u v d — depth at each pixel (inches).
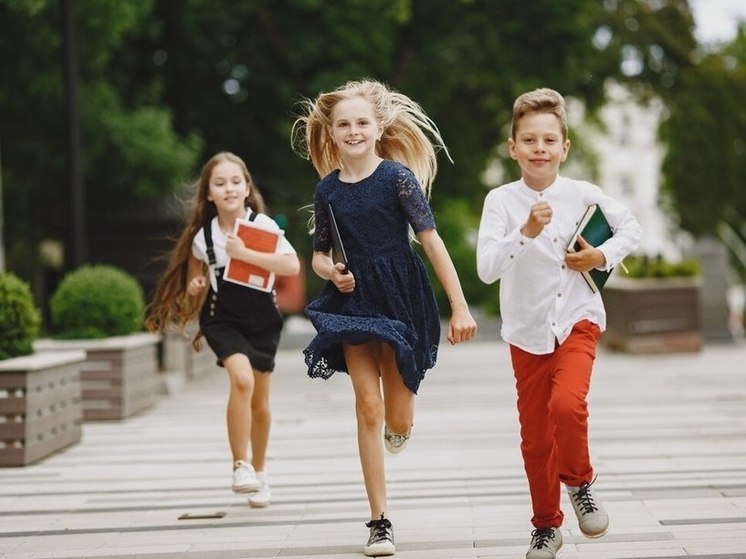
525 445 289.4
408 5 1311.5
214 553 315.0
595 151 2091.5
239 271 374.6
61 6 743.1
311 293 1624.0
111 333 663.1
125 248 1315.2
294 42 1358.3
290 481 432.8
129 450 528.7
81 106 1197.1
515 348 287.9
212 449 526.3
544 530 287.0
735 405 652.1
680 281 1099.9
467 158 1700.3
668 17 1754.4
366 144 307.0
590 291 286.2
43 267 1391.5
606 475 424.2
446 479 425.4
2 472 470.0
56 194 1322.6
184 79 1469.0
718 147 1728.6
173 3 1375.5
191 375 872.9
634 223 288.7
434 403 699.4
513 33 1446.9
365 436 305.9
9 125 1269.7
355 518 356.8
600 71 1731.1
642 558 291.4
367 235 304.5
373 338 293.1
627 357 1064.8
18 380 482.3
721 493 381.7
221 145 1491.1
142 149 1220.5
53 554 319.3
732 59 1829.5
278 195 1485.0
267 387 392.5
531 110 284.7
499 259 275.7
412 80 1430.9
